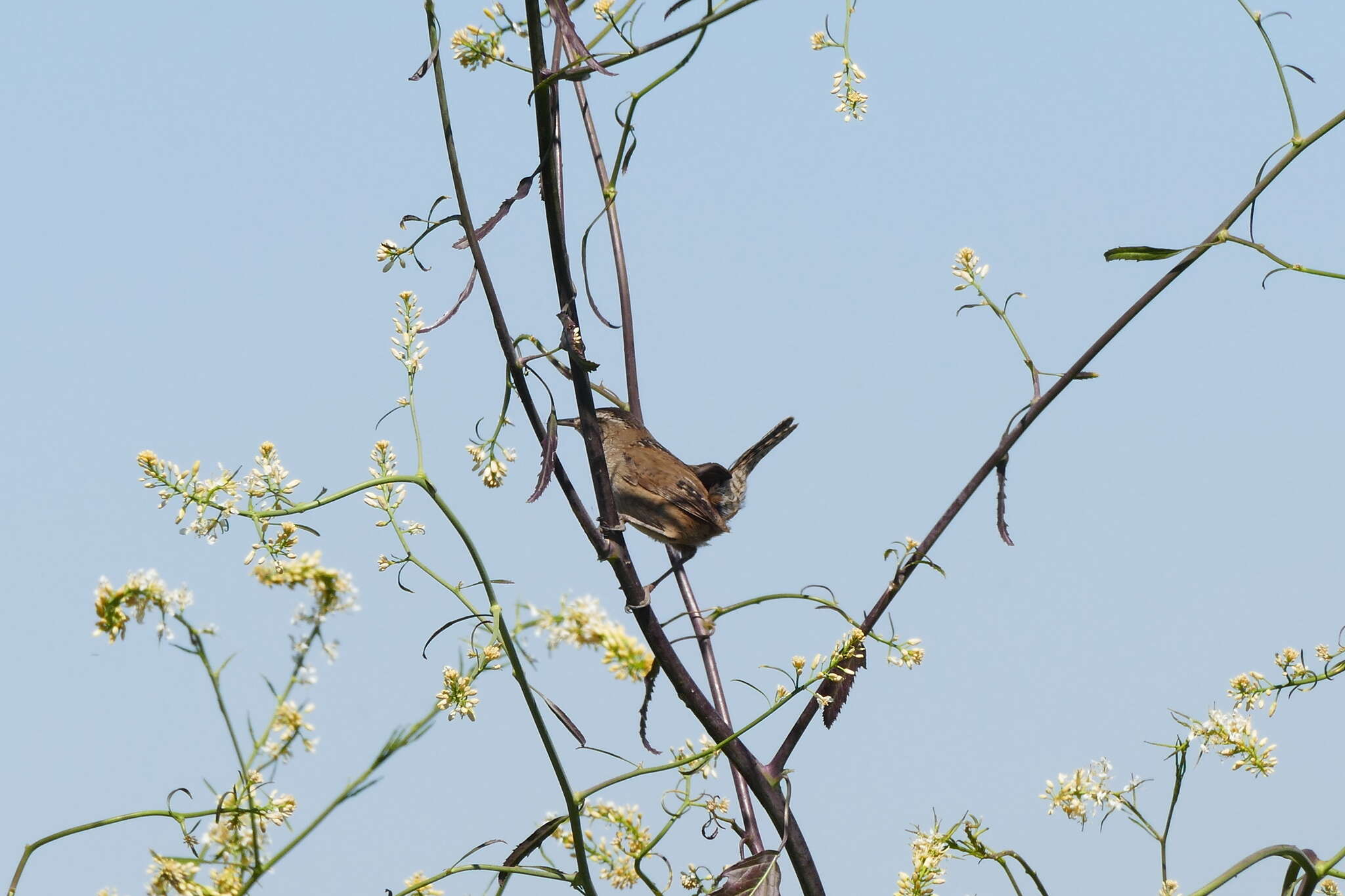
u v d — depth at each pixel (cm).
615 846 804
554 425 731
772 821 779
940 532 799
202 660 727
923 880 752
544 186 738
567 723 731
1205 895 736
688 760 754
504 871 742
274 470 716
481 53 727
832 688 779
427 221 715
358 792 733
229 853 721
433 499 722
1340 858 745
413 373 728
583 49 695
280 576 750
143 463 705
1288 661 770
